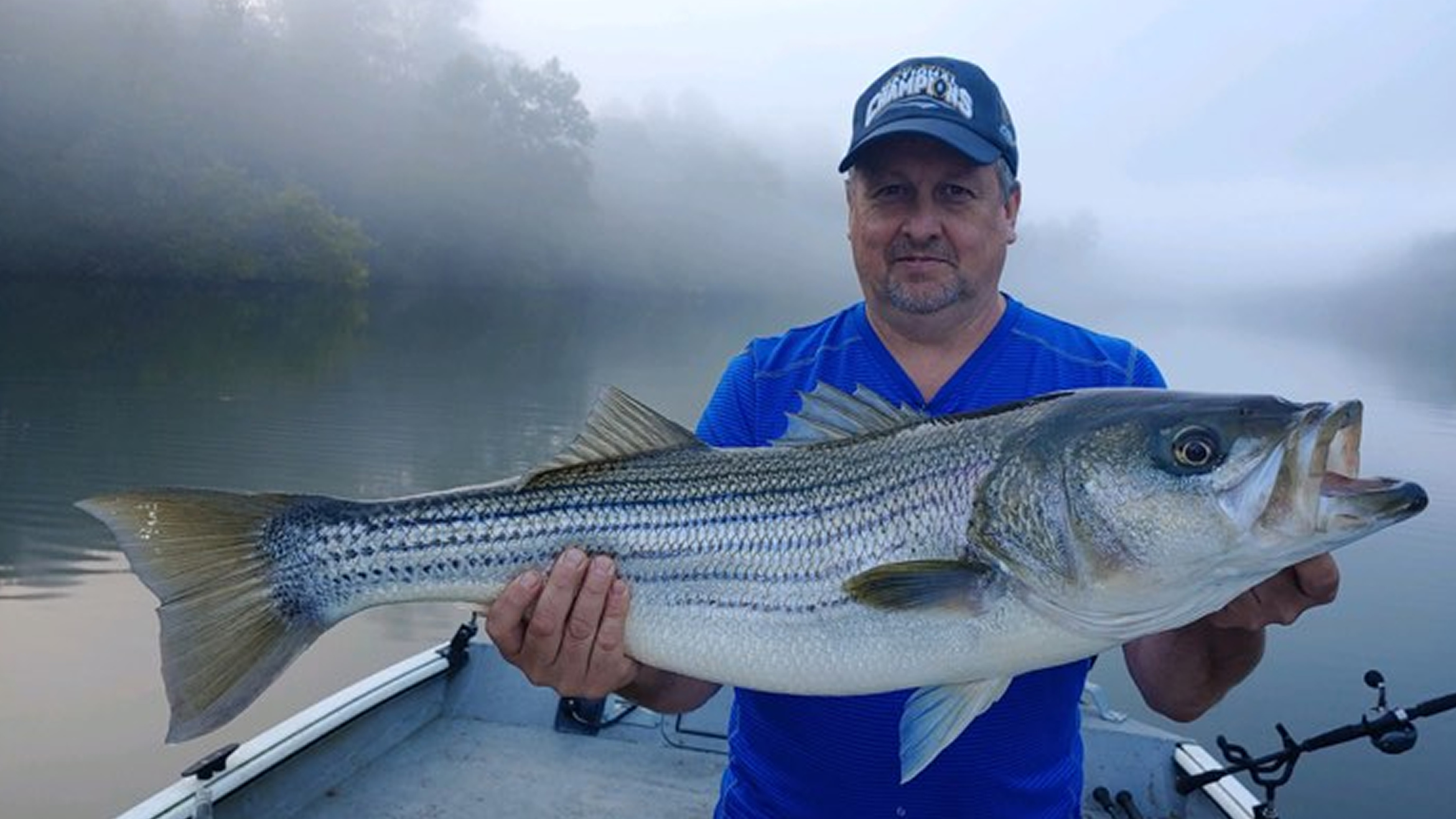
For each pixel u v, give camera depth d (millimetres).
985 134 952
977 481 883
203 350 9945
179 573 900
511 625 886
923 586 855
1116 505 847
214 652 901
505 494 939
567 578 874
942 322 973
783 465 923
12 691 2650
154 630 3074
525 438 6742
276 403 7406
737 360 1083
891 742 912
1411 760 2682
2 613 3166
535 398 8406
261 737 1359
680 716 1740
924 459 901
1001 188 986
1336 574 812
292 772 1376
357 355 10609
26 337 9750
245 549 921
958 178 953
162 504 902
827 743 925
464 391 8516
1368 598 3916
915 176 954
